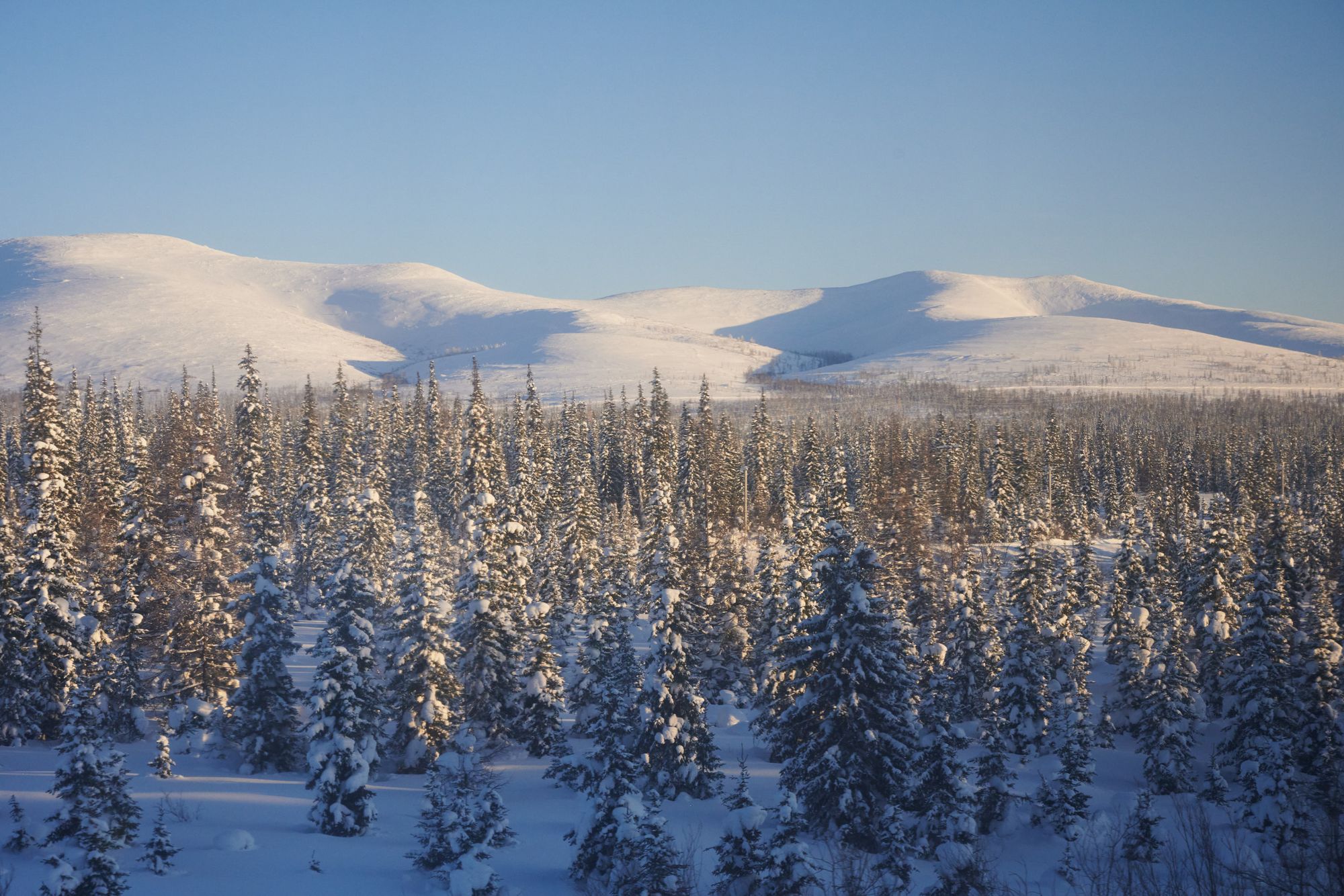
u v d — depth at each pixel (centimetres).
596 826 2617
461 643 4662
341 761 3150
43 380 5106
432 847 2636
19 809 2675
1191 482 11819
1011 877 2869
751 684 5678
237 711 4128
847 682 3138
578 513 7850
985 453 14675
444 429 10688
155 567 4447
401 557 4428
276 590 4125
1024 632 4588
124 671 4347
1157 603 5391
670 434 11412
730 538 7875
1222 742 4216
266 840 2923
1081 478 13900
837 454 11044
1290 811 3080
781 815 2462
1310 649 4169
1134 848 2808
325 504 8056
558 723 4600
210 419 5775
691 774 3672
